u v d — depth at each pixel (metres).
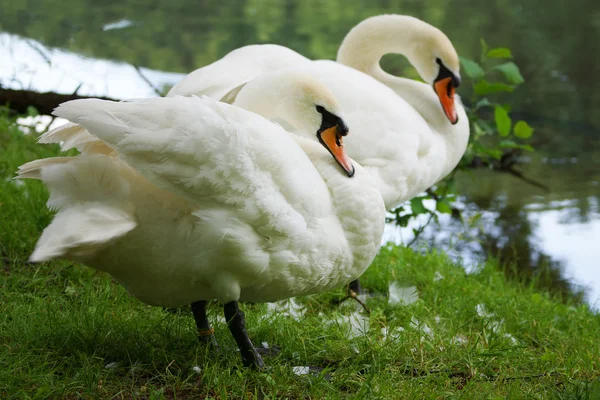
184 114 4.17
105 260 4.45
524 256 9.37
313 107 5.54
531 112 13.42
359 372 5.00
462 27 16.75
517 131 8.62
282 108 5.65
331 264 4.86
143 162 4.14
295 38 15.35
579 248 9.62
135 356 4.86
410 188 6.81
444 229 9.88
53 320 5.17
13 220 6.93
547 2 19.02
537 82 14.55
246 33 15.65
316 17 17.09
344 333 5.62
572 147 12.43
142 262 4.43
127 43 14.58
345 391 4.82
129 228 4.09
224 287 4.54
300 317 5.87
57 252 3.93
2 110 9.49
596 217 10.48
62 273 6.27
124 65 13.40
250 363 4.82
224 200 4.28
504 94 14.08
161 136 4.11
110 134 4.08
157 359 4.85
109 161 4.26
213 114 4.23
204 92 6.34
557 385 5.15
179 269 4.44
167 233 4.33
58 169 4.21
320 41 15.21
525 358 5.51
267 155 4.43
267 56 6.95
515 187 11.38
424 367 5.14
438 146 7.18
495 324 6.17
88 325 5.07
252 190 4.32
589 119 13.23
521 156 12.28
